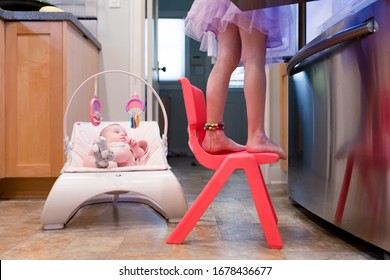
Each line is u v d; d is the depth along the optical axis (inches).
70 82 77.2
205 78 213.2
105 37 100.6
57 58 74.6
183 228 44.6
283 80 93.3
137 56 100.6
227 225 53.7
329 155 47.0
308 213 62.6
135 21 100.5
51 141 74.9
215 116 46.5
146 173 55.7
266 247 43.0
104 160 57.0
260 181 43.1
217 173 43.8
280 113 96.8
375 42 36.2
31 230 51.8
